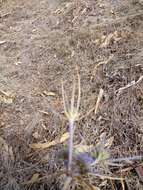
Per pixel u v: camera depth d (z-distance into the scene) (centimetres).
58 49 220
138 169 150
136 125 165
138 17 229
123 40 214
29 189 152
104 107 176
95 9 248
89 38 222
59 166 155
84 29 230
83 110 176
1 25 257
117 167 151
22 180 155
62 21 246
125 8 241
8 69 213
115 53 206
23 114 183
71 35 229
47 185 151
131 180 147
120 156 155
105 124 169
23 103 189
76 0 263
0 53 228
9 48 232
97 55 207
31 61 216
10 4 281
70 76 198
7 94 196
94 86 188
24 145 168
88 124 170
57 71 204
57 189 149
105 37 219
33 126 175
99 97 181
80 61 206
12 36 243
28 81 202
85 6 254
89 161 109
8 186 154
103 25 230
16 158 163
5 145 169
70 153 104
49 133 171
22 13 267
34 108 185
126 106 174
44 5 270
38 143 168
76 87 189
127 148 158
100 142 157
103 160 122
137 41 210
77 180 132
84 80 192
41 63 213
